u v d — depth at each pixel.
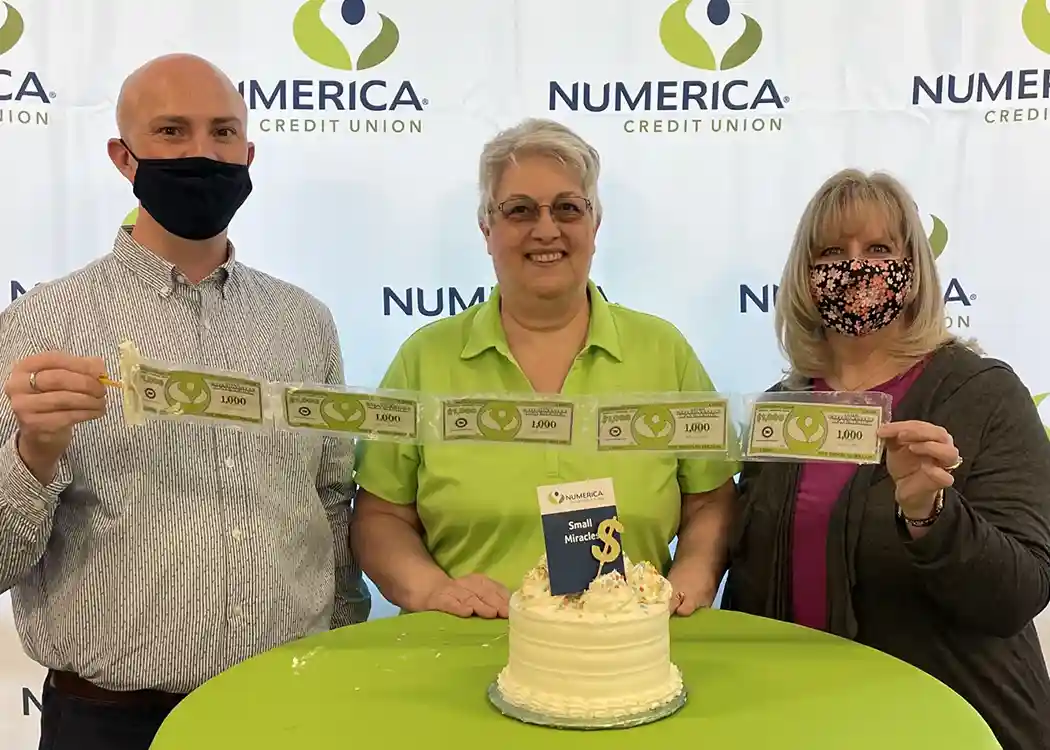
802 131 2.38
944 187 2.40
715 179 2.40
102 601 1.65
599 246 2.42
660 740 1.29
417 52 2.35
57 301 1.72
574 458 1.94
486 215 2.01
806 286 1.88
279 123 2.35
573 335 2.07
